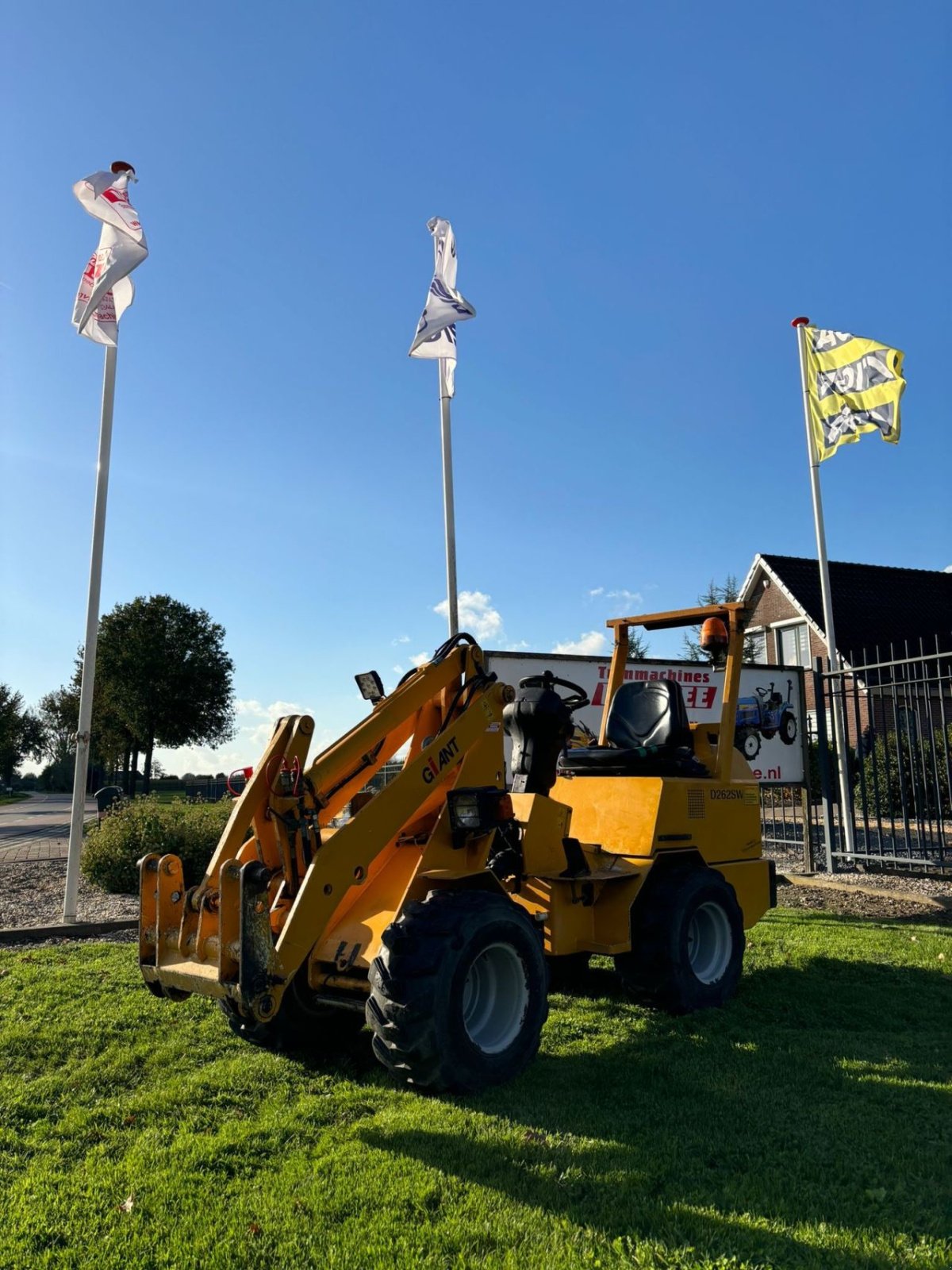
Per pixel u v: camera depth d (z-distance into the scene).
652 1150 3.61
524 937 4.49
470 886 4.64
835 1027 5.36
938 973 6.54
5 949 7.25
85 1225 3.04
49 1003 5.52
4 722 65.62
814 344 12.40
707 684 11.41
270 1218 3.08
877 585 26.08
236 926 3.90
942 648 23.81
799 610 24.39
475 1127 3.79
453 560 10.14
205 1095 4.20
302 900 4.10
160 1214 3.10
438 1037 4.01
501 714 5.38
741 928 6.07
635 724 6.59
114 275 8.73
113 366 8.98
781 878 10.59
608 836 6.00
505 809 4.79
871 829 14.75
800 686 11.97
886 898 9.72
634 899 5.58
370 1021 4.07
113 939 7.59
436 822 4.87
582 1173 3.40
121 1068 4.53
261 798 4.48
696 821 6.12
